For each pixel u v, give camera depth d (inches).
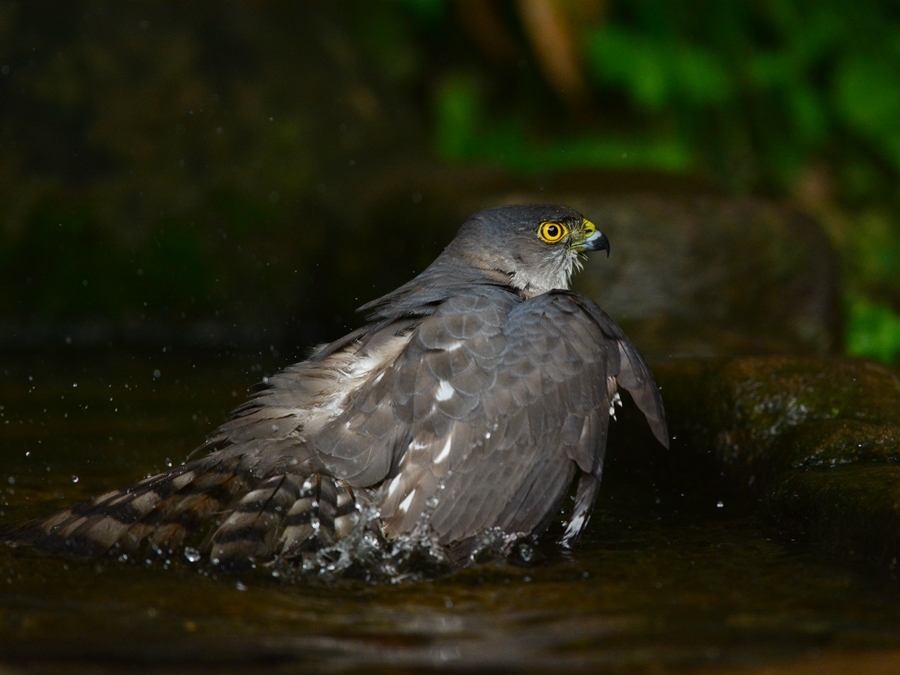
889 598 193.6
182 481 244.1
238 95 637.9
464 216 523.2
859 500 233.5
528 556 233.1
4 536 235.3
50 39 616.7
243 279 592.1
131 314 576.1
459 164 613.0
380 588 207.9
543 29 656.4
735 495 293.9
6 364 489.7
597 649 166.6
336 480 241.8
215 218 598.9
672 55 673.0
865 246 658.2
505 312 258.5
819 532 242.1
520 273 320.5
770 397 302.0
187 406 398.6
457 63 725.3
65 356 517.0
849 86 681.0
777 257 507.8
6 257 568.4
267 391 261.3
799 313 512.7
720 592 200.4
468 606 194.2
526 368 249.4
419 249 545.6
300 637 174.9
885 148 682.2
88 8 629.3
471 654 164.7
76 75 612.4
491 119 705.6
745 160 678.5
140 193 594.2
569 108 703.7
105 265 577.3
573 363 253.9
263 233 602.2
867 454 270.2
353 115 665.0
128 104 614.5
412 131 687.7
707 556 230.8
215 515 243.6
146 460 319.6
